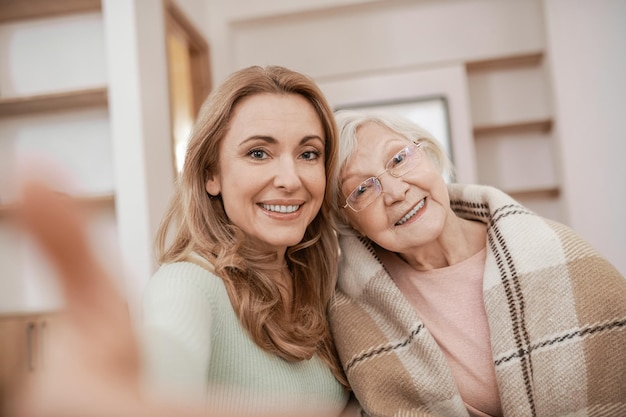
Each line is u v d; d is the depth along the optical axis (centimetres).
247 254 111
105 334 22
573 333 110
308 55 402
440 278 130
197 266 99
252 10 391
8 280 270
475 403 121
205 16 386
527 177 386
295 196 108
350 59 398
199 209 110
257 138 104
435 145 139
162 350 55
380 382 116
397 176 123
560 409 109
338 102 396
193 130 111
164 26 292
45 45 291
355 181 127
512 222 123
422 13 395
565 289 113
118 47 254
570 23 357
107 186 281
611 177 346
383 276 127
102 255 22
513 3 388
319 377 115
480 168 390
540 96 388
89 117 285
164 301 82
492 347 116
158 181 269
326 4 385
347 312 128
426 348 118
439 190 126
